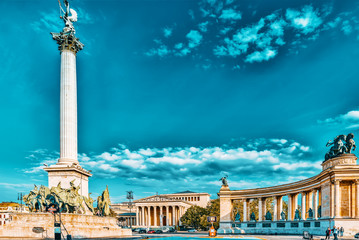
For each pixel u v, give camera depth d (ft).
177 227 467.52
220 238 190.39
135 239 163.53
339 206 189.26
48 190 171.83
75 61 218.79
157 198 624.18
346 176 189.16
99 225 179.22
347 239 161.27
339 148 201.77
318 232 212.02
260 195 302.25
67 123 204.54
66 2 219.82
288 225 260.83
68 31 214.07
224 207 319.88
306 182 246.06
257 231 290.56
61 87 208.64
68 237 135.44
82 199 181.98
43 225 151.33
